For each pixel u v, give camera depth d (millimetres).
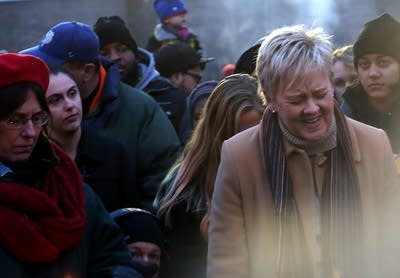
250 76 5582
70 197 4609
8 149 4523
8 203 4438
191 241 5594
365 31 6332
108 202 6145
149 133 6449
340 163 4742
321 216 4738
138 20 11414
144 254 5672
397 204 4809
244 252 4809
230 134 5465
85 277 4625
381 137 4828
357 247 4715
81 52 6281
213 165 5500
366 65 6367
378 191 4789
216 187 4879
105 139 6160
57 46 6281
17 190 4438
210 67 11172
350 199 4719
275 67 4555
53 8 10594
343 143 4734
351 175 4723
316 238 4723
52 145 4680
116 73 6500
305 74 4520
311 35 4582
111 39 7895
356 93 6441
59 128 5863
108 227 4738
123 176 6219
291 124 4629
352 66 7395
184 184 5543
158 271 5719
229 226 4816
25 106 4500
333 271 4719
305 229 4719
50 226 4469
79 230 4539
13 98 4473
